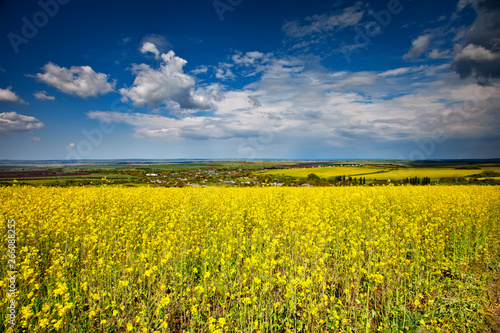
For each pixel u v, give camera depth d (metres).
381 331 5.31
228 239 9.31
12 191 15.02
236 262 7.21
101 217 10.07
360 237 9.12
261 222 10.46
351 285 6.51
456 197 15.88
